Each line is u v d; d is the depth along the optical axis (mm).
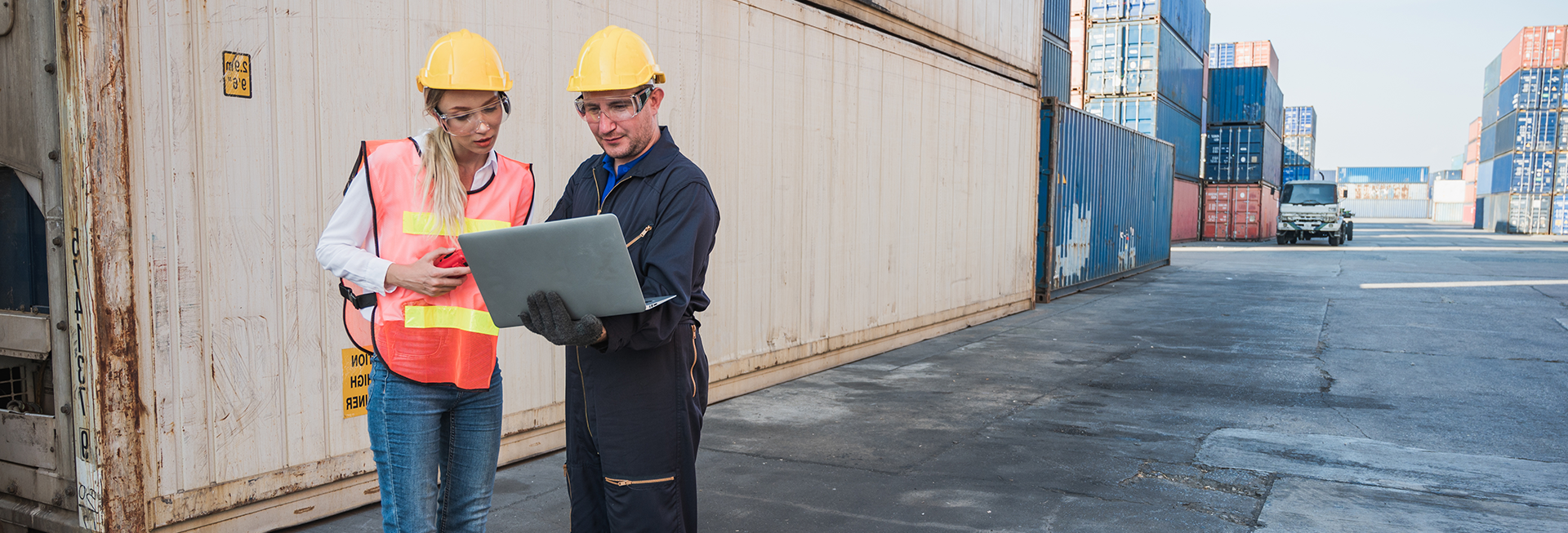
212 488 2922
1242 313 10172
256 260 2992
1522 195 43125
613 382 2102
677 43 4707
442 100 1923
